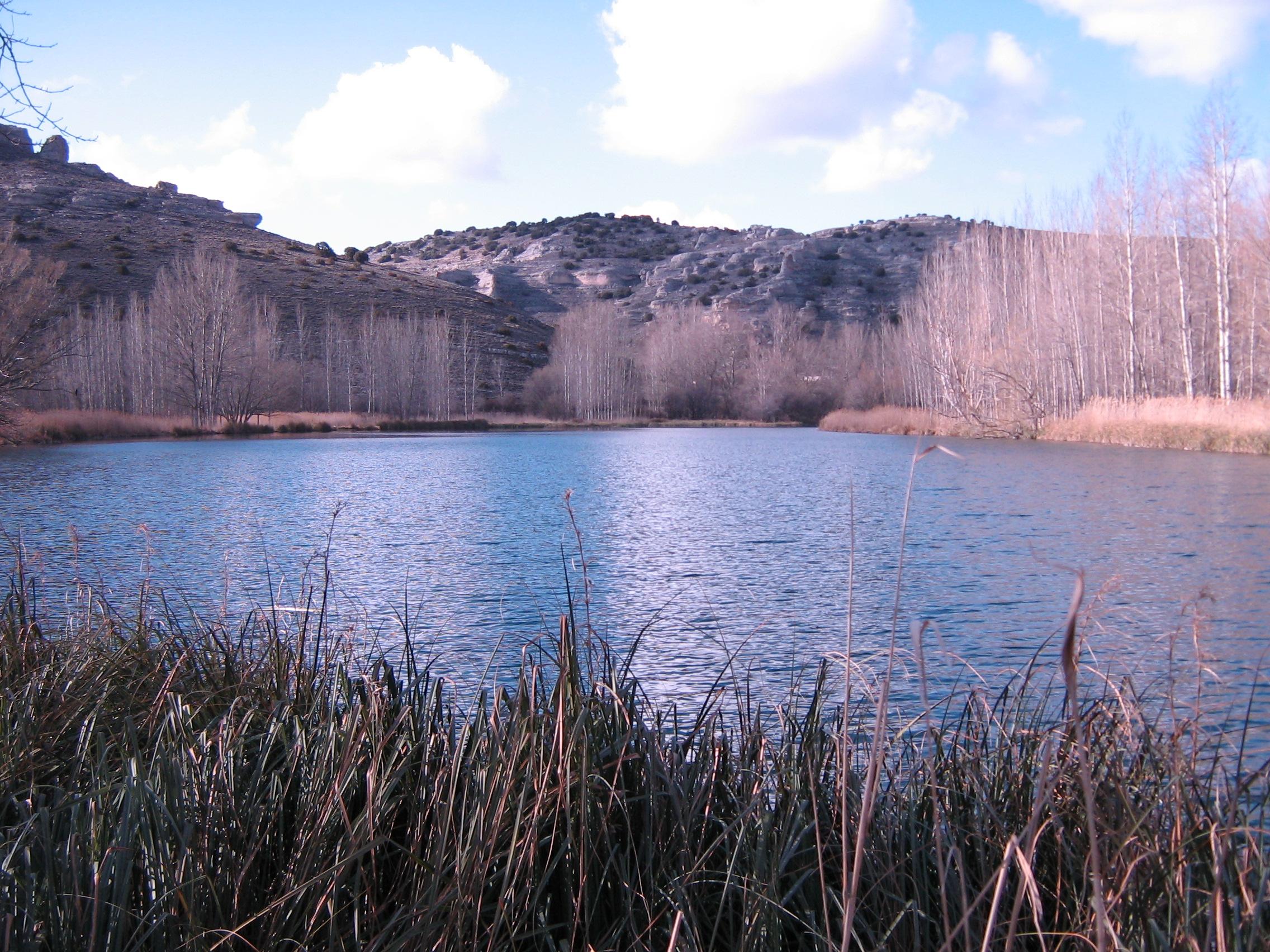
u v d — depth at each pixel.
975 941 3.21
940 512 19.92
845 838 3.01
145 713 4.88
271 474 30.23
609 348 81.06
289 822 3.81
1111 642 8.70
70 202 96.00
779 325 87.88
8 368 33.34
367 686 4.44
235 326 57.16
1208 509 19.42
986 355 48.03
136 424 52.22
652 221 171.25
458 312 96.38
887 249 135.88
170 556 14.88
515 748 3.72
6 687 4.82
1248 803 3.69
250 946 2.97
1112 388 47.53
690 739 4.32
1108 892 3.17
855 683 5.26
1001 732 4.21
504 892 3.20
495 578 13.46
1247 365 45.81
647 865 3.55
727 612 11.46
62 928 3.00
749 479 28.47
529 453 42.16
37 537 16.66
